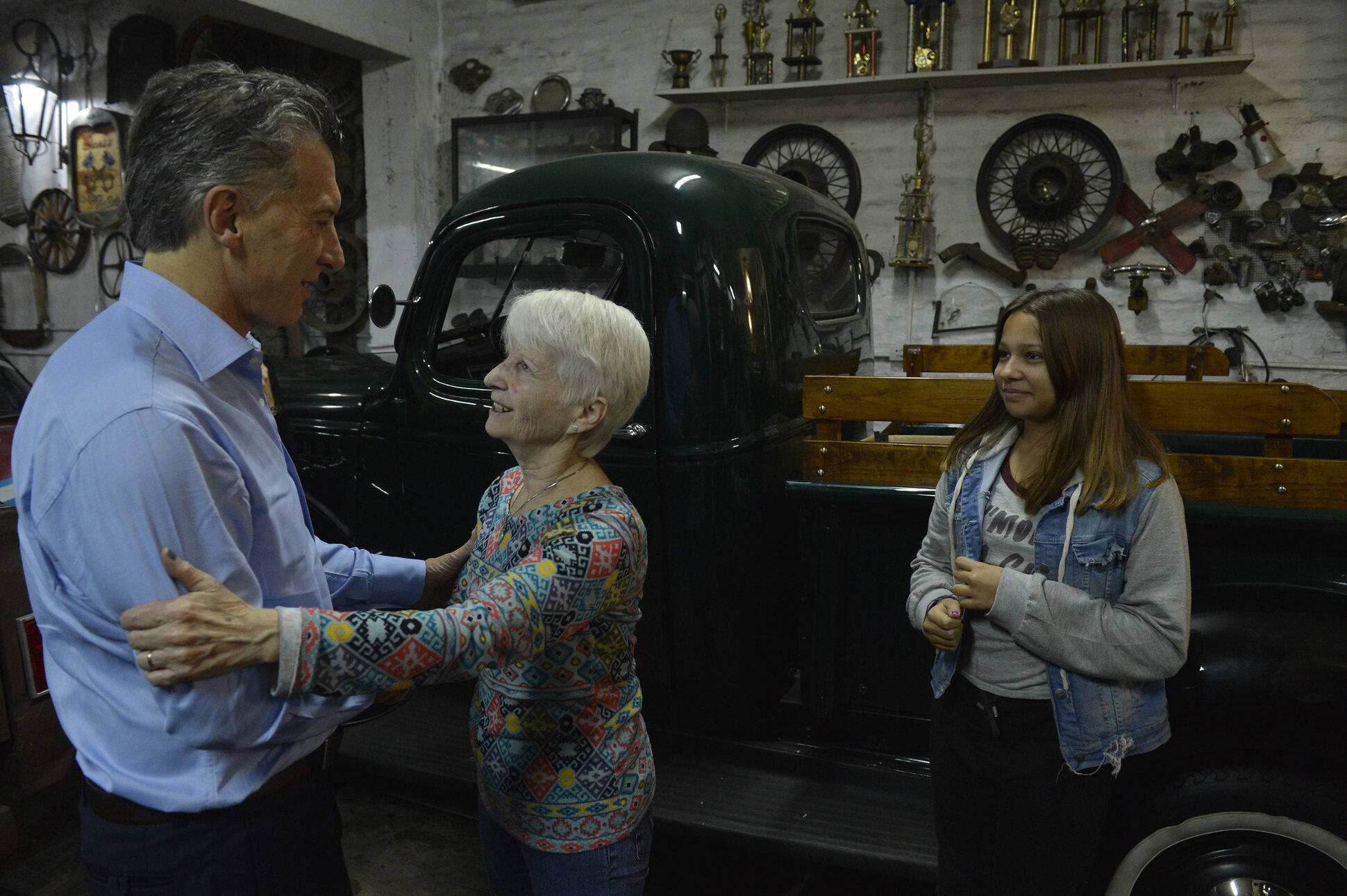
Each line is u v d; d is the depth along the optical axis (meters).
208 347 0.93
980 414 1.42
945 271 4.41
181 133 0.89
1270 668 1.38
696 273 1.83
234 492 0.92
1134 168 4.09
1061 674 1.25
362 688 0.88
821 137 4.49
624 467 1.90
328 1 4.46
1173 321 4.10
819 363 2.22
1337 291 3.71
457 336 2.19
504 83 5.12
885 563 1.72
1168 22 3.99
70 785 2.53
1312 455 2.19
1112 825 1.55
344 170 5.32
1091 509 1.24
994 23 4.13
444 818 2.41
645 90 4.86
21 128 5.68
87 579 0.87
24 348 6.32
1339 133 3.81
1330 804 1.41
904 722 1.78
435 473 2.16
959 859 1.42
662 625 1.97
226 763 0.94
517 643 0.97
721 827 1.75
